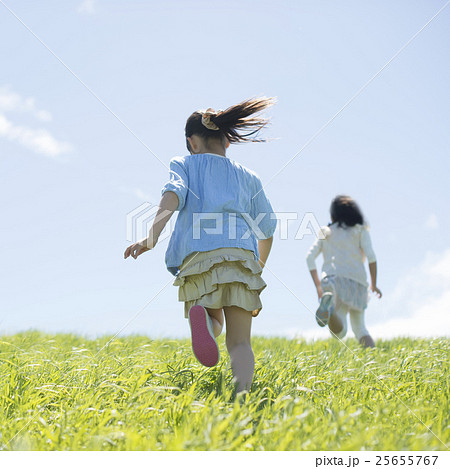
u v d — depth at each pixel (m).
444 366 5.33
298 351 6.63
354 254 7.14
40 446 3.15
